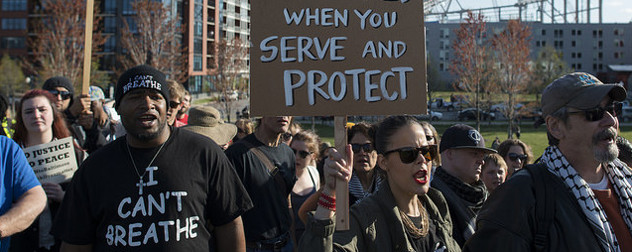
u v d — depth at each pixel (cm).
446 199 318
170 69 3459
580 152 221
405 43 267
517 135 3189
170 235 226
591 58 9406
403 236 244
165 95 241
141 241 224
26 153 347
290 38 265
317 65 264
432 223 271
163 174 232
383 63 265
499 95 3772
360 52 265
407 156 250
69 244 232
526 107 3775
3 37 6259
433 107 5344
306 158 483
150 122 233
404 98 263
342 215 230
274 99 261
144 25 3425
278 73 262
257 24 265
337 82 263
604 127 214
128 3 4944
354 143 388
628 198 219
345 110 260
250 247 382
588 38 9394
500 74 3656
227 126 482
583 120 215
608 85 211
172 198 229
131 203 227
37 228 338
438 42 8850
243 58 3139
